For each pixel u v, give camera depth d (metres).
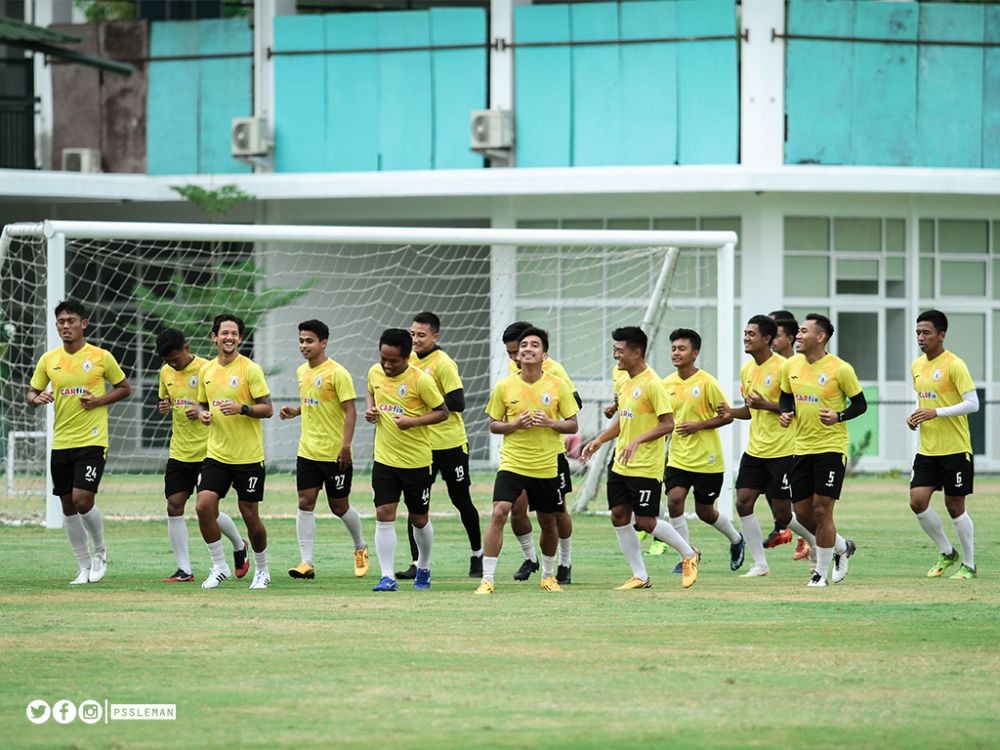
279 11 106.25
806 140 99.19
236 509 73.25
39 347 78.56
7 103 111.31
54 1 112.38
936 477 45.78
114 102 109.06
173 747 22.56
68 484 44.12
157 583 44.44
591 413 100.81
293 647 31.64
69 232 61.78
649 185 98.88
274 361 106.81
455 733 23.41
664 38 100.06
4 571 47.72
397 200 105.94
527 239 66.25
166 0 116.12
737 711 25.09
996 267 104.19
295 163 105.94
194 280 107.38
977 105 101.44
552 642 32.38
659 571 48.34
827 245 101.75
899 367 103.12
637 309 100.69
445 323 113.88
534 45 102.25
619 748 22.44
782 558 52.72
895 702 25.89
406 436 42.44
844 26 99.44
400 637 33.06
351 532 46.75
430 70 103.62
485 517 69.56
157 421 107.56
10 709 25.23
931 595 40.97
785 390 42.75
